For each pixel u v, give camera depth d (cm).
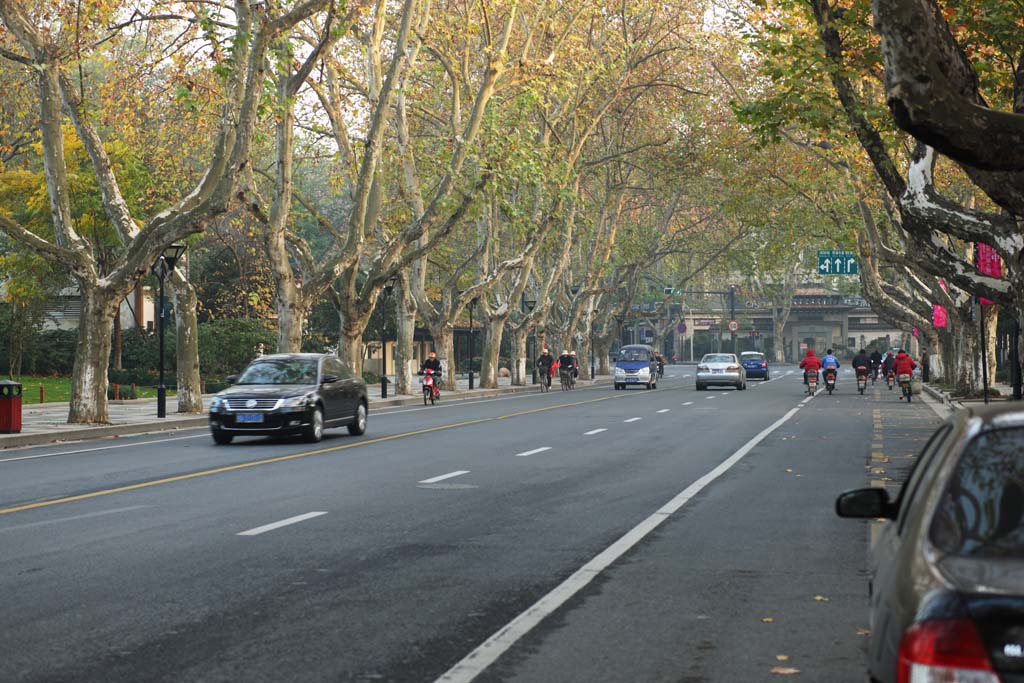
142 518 1287
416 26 4441
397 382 4953
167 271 3466
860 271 5525
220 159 2950
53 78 2903
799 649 715
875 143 2133
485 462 1966
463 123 5144
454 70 4656
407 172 4788
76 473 1797
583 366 7650
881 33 922
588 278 6738
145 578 938
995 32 1739
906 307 6228
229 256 7150
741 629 768
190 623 780
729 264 8025
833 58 1995
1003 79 1908
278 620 789
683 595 878
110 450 2280
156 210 4644
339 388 2558
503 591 891
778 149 4684
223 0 3127
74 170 4944
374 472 1798
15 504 1409
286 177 3697
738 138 4947
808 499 1466
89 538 1145
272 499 1461
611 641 734
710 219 7325
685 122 5922
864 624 783
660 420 3188
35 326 5647
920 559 375
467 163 4306
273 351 6131
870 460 1997
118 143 4781
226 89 2962
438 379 4547
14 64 4072
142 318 6656
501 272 5400
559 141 5272
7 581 925
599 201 6850
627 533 1185
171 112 3972
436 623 782
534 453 2142
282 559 1030
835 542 1130
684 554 1059
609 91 5566
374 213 4131
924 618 347
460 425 2986
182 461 2002
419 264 5331
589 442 2408
